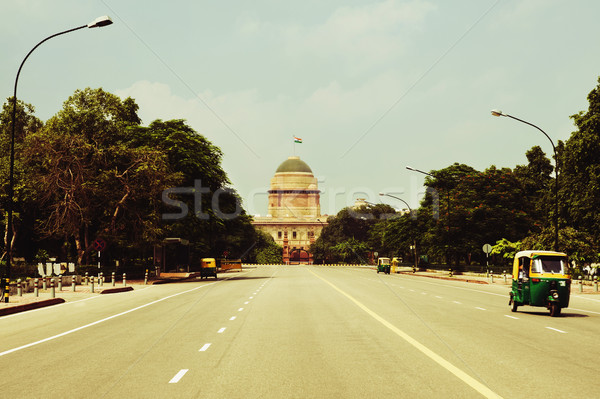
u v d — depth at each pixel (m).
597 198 54.09
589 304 29.16
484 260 76.88
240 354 12.63
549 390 9.00
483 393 8.80
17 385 9.64
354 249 145.50
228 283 49.81
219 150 63.91
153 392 9.04
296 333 16.19
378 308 24.38
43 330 17.66
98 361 11.91
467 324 18.45
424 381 9.71
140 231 52.34
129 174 53.28
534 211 73.12
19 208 57.19
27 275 44.62
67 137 49.84
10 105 69.44
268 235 179.12
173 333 16.38
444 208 72.75
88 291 37.97
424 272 85.00
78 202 50.56
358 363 11.46
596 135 52.50
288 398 8.56
